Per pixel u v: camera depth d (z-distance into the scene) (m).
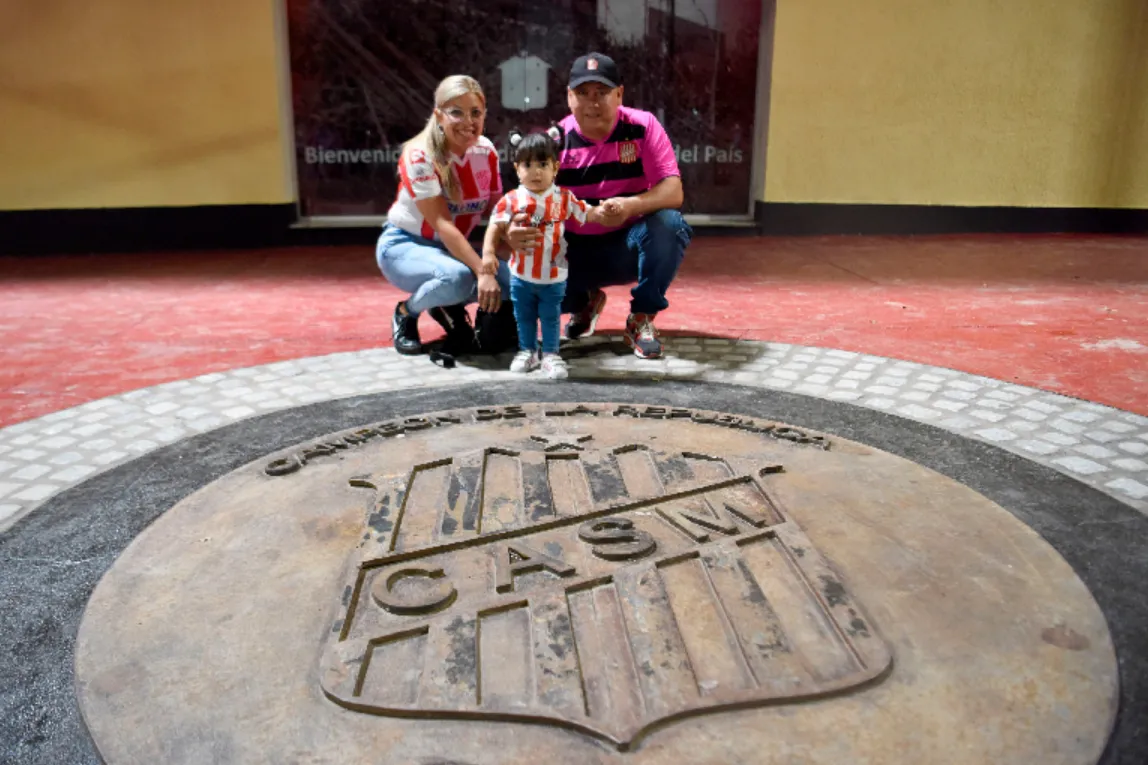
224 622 1.57
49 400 3.23
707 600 1.60
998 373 3.53
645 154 3.67
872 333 4.27
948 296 5.28
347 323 4.57
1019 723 1.31
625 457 2.30
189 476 2.42
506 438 2.48
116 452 2.69
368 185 7.91
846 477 2.19
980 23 7.95
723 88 8.15
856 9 7.84
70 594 1.79
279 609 1.61
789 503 2.03
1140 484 2.41
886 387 3.31
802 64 7.92
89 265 6.62
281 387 3.36
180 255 7.13
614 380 3.38
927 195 8.38
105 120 7.02
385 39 7.59
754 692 1.35
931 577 1.71
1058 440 2.75
